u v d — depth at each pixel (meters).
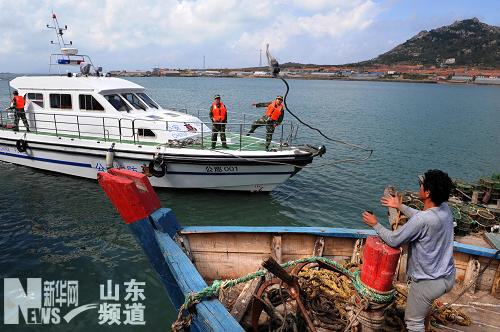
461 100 69.38
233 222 10.57
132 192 4.68
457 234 9.23
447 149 22.88
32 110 12.98
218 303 3.64
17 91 13.16
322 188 13.91
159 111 13.15
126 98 12.61
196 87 97.75
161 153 11.02
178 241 5.13
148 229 4.88
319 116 37.91
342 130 28.38
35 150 12.84
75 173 12.66
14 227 9.53
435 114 43.72
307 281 4.47
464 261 5.44
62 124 12.62
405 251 5.37
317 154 11.27
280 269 3.57
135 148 11.24
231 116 31.67
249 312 4.39
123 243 8.88
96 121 12.12
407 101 64.00
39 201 11.14
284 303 3.87
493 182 11.66
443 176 3.24
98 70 13.59
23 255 8.22
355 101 60.94
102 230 9.52
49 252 8.39
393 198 3.88
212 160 10.99
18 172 13.37
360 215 11.61
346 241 5.75
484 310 4.92
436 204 3.30
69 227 9.65
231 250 5.64
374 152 20.84
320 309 4.19
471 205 10.81
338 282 4.54
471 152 22.28
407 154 20.92
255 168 11.23
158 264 4.97
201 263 5.57
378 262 3.33
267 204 11.80
